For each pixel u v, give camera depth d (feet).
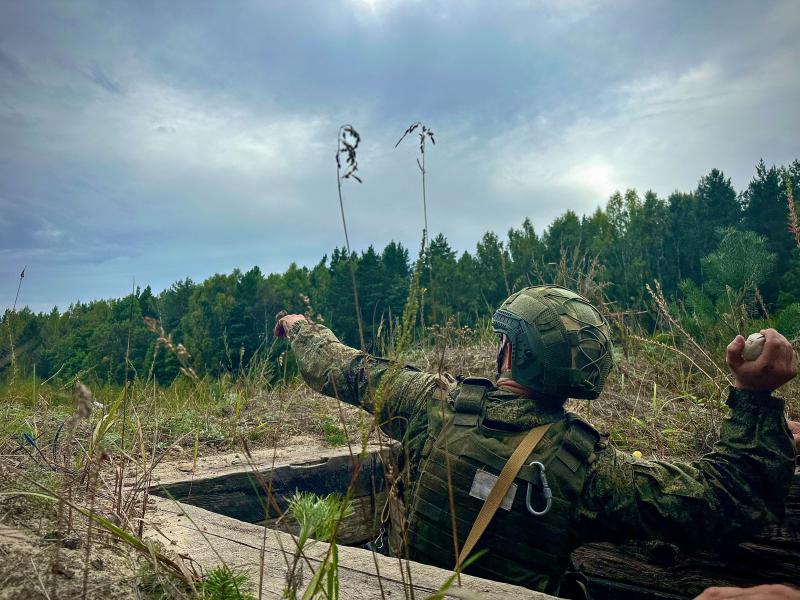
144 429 10.97
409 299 3.76
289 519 8.38
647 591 7.74
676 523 5.93
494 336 18.19
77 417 2.83
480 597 4.27
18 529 4.39
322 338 8.08
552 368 6.39
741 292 16.05
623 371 14.62
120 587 3.95
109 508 5.68
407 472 5.10
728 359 6.04
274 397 16.14
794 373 5.82
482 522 5.93
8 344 8.69
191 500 7.98
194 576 4.44
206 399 15.51
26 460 6.98
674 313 17.28
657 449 10.39
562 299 6.82
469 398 6.70
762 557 7.00
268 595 4.30
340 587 4.49
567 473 6.07
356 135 3.11
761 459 5.81
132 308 6.37
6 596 3.51
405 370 7.38
